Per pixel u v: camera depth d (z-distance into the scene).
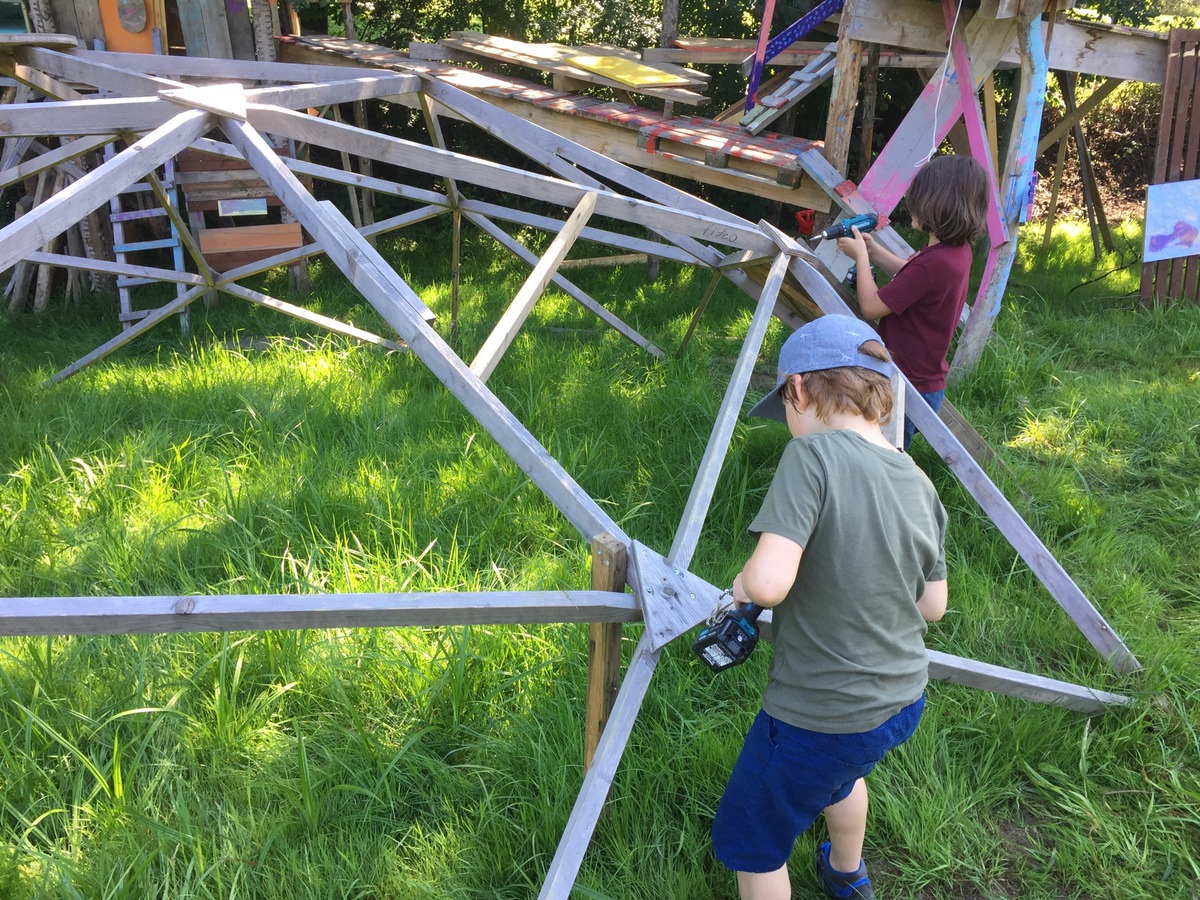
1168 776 2.61
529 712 2.61
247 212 6.96
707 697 2.77
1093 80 12.15
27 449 3.98
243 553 3.30
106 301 6.62
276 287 7.23
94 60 4.79
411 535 3.30
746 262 3.75
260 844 2.25
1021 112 4.90
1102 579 3.47
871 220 3.78
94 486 3.61
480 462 3.97
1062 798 2.54
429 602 1.78
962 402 5.15
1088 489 4.13
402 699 2.70
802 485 1.65
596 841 2.33
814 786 1.79
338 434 4.29
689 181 10.38
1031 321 6.82
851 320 1.87
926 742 2.61
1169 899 2.27
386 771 2.38
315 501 3.50
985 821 2.49
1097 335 6.39
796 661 1.75
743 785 1.85
